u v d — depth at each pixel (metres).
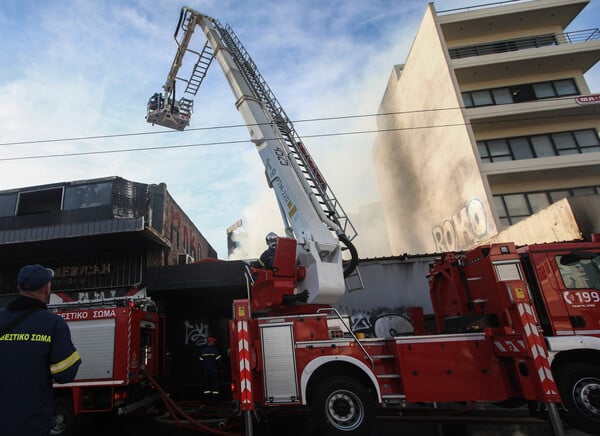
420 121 23.64
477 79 21.12
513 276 5.27
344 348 5.23
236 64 9.42
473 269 5.89
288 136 7.90
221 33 10.65
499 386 4.84
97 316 6.59
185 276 11.18
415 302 11.05
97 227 10.58
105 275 12.16
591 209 9.70
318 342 5.25
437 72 21.03
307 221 6.29
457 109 19.23
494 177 18.31
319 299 5.81
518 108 18.80
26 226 12.21
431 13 21.30
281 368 5.16
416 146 24.53
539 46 21.41
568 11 20.73
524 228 12.09
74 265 12.41
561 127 19.75
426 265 11.34
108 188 12.43
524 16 20.92
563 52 19.61
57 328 2.32
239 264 11.13
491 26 21.48
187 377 11.42
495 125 19.81
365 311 11.09
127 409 6.29
